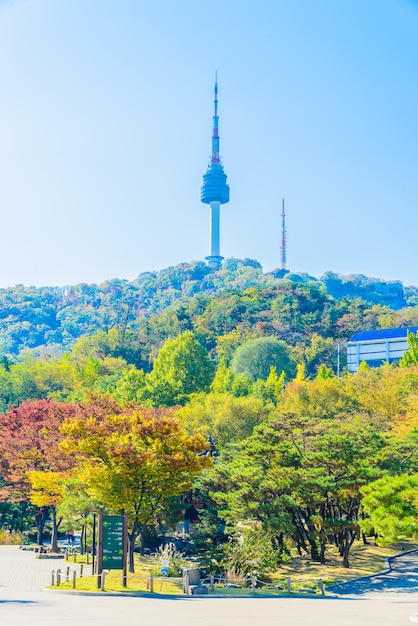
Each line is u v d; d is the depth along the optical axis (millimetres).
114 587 37938
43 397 137125
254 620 22500
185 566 48562
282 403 104938
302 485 52906
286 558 55531
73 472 59844
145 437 45125
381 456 57594
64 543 76812
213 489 60000
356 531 57875
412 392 98562
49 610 25141
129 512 50750
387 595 43281
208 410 94625
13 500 75062
